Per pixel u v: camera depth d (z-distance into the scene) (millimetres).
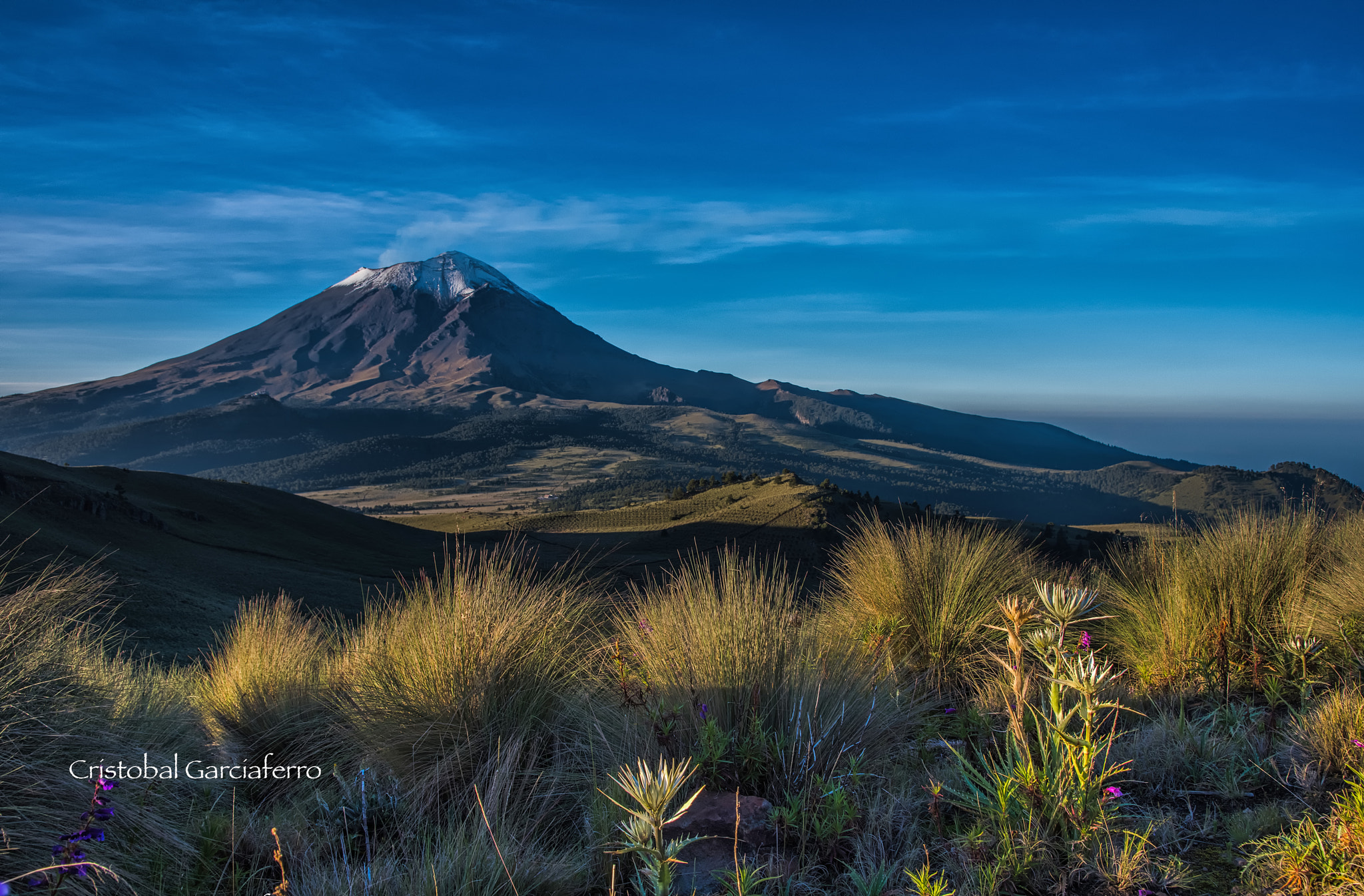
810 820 2443
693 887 2113
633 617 3641
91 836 1894
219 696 4738
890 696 3436
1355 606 3764
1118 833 2246
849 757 2826
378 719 3342
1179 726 2971
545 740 3281
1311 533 4754
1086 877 2084
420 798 3000
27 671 2668
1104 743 2385
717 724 2828
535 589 3779
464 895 2096
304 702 4359
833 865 2273
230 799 3287
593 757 2957
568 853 2467
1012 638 2352
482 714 3188
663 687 3188
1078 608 2303
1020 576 4688
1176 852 2188
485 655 3311
